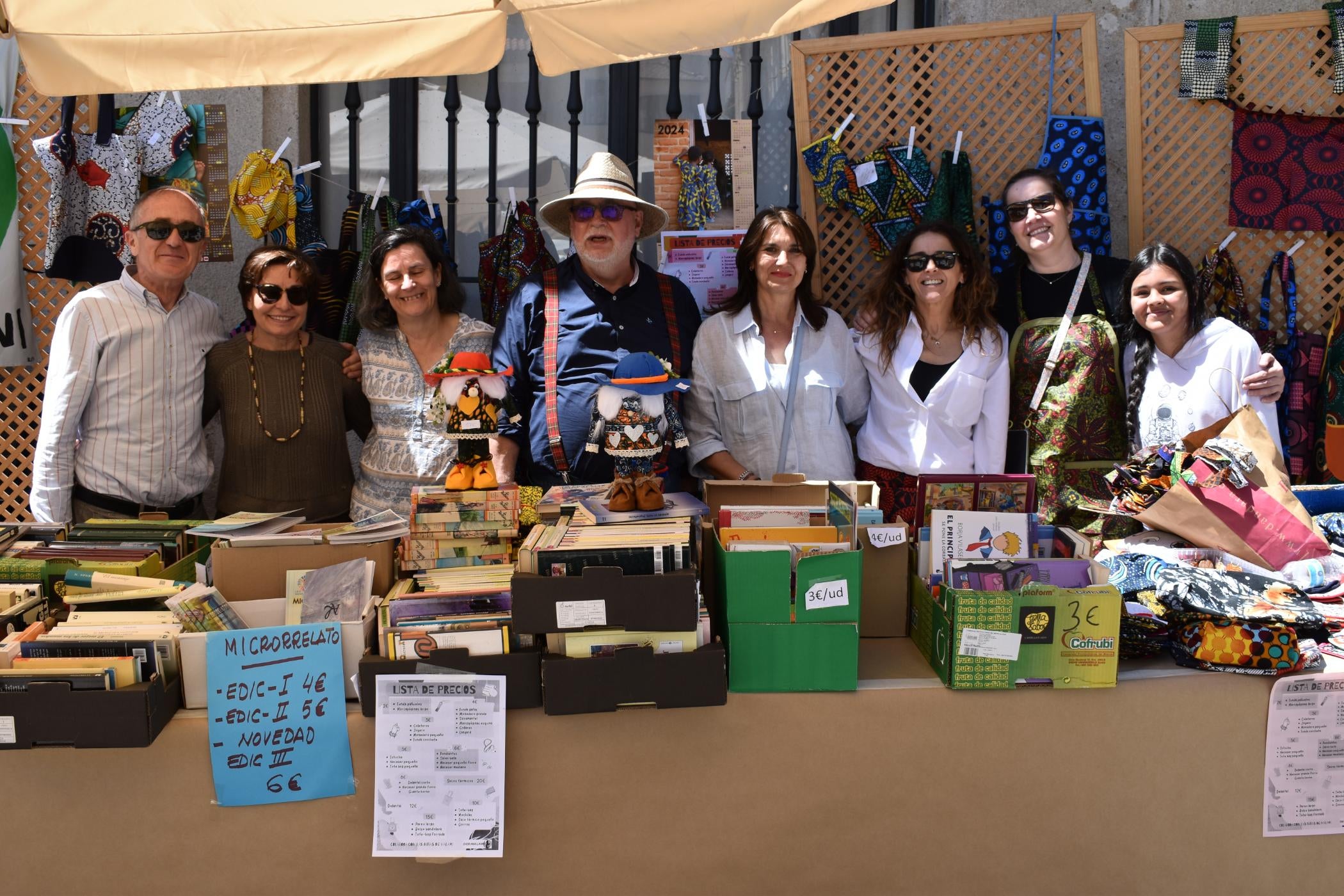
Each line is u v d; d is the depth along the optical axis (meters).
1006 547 2.68
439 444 3.36
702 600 2.35
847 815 2.34
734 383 3.45
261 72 3.24
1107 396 3.38
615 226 3.32
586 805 2.28
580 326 3.39
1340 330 3.79
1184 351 3.28
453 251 4.61
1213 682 2.37
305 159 4.46
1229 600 2.46
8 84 4.00
